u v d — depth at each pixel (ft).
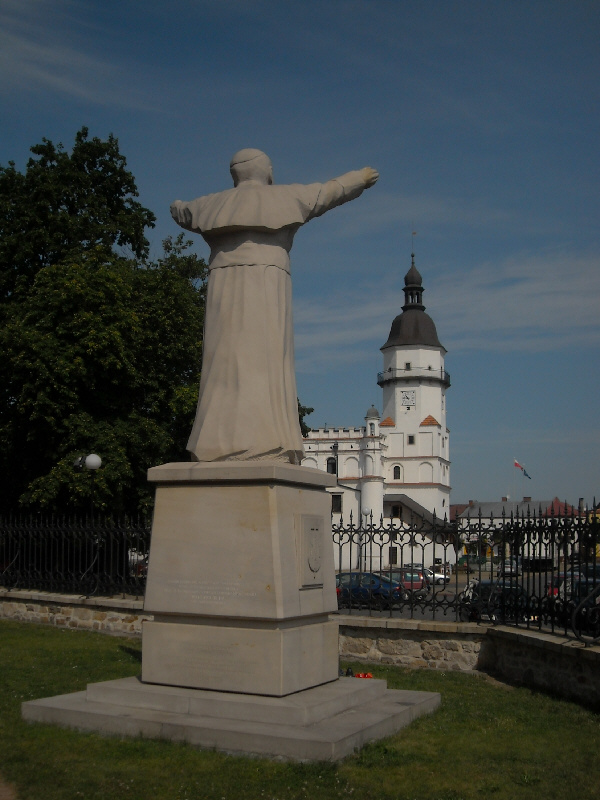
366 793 22.38
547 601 41.01
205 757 24.48
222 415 29.68
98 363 81.35
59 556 62.28
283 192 30.73
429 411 311.27
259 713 26.11
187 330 94.02
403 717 29.25
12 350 79.51
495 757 26.50
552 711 34.01
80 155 102.63
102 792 22.02
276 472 27.50
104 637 54.60
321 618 30.35
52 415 79.92
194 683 27.94
